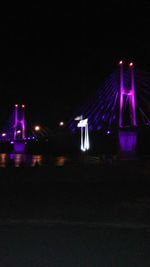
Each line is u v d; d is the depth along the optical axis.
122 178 20.91
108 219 9.45
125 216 9.88
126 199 13.11
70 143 95.56
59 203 12.19
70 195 14.12
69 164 34.44
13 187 16.69
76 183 18.34
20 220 9.26
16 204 11.95
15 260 5.91
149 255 6.25
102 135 79.19
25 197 13.57
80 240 7.24
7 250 6.50
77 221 9.16
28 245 6.84
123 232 7.98
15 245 6.84
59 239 7.32
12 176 21.27
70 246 6.80
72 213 10.33
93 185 17.53
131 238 7.44
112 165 30.69
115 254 6.29
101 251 6.47
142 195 14.19
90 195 14.11
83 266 5.63
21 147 104.00
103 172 24.19
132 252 6.42
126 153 64.31
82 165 30.83
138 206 11.59
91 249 6.59
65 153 94.00
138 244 6.96
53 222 9.03
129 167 28.12
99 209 11.02
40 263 5.76
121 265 5.68
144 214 10.19
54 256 6.14
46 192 14.95
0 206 11.55
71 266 5.62
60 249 6.58
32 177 20.80
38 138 102.25
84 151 67.25
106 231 8.08
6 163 43.09
